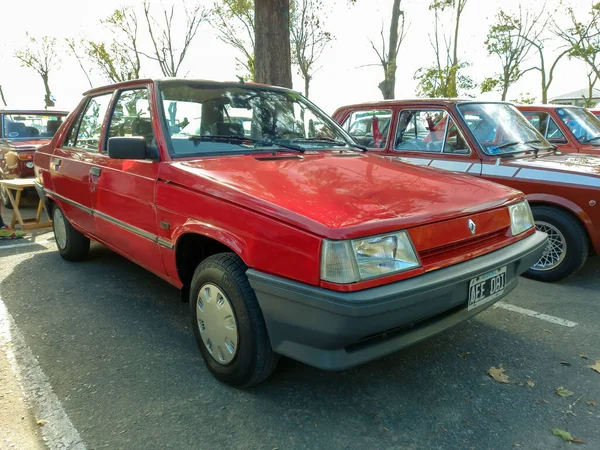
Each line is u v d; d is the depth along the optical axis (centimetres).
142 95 334
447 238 228
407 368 282
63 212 448
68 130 453
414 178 278
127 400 248
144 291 405
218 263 247
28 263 482
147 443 216
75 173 404
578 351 302
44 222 665
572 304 381
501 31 1903
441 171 312
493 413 238
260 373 243
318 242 198
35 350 303
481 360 291
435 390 259
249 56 2130
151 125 311
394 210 220
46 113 969
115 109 371
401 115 533
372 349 215
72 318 350
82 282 425
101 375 273
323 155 326
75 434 222
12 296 392
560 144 607
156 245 300
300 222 205
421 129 514
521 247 267
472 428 226
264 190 235
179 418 234
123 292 402
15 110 937
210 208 248
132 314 357
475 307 241
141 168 307
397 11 1791
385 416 236
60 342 313
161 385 262
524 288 420
